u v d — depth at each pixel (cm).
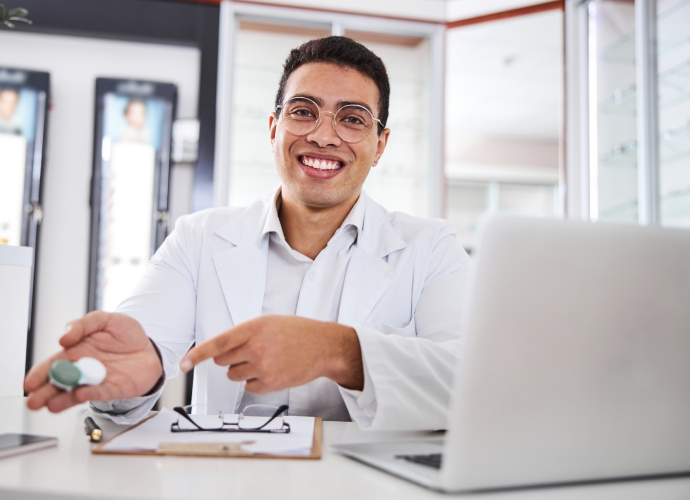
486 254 44
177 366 109
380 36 333
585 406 46
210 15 310
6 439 61
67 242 299
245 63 329
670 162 251
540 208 700
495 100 532
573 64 291
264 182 329
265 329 64
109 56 311
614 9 280
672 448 49
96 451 58
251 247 113
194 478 50
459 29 331
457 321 102
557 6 300
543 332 45
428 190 323
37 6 295
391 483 50
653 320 47
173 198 307
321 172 109
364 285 110
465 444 44
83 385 64
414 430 76
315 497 46
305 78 109
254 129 329
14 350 112
